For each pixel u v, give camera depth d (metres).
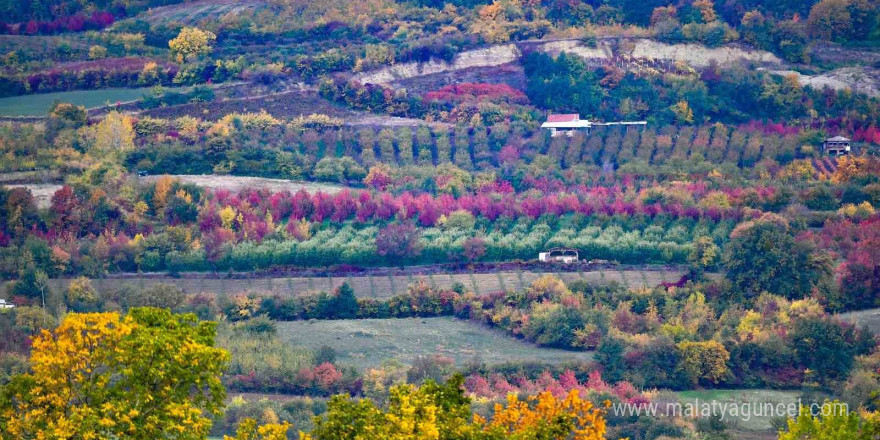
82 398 129.50
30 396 127.88
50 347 128.50
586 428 133.38
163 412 127.19
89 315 130.75
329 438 129.50
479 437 132.50
